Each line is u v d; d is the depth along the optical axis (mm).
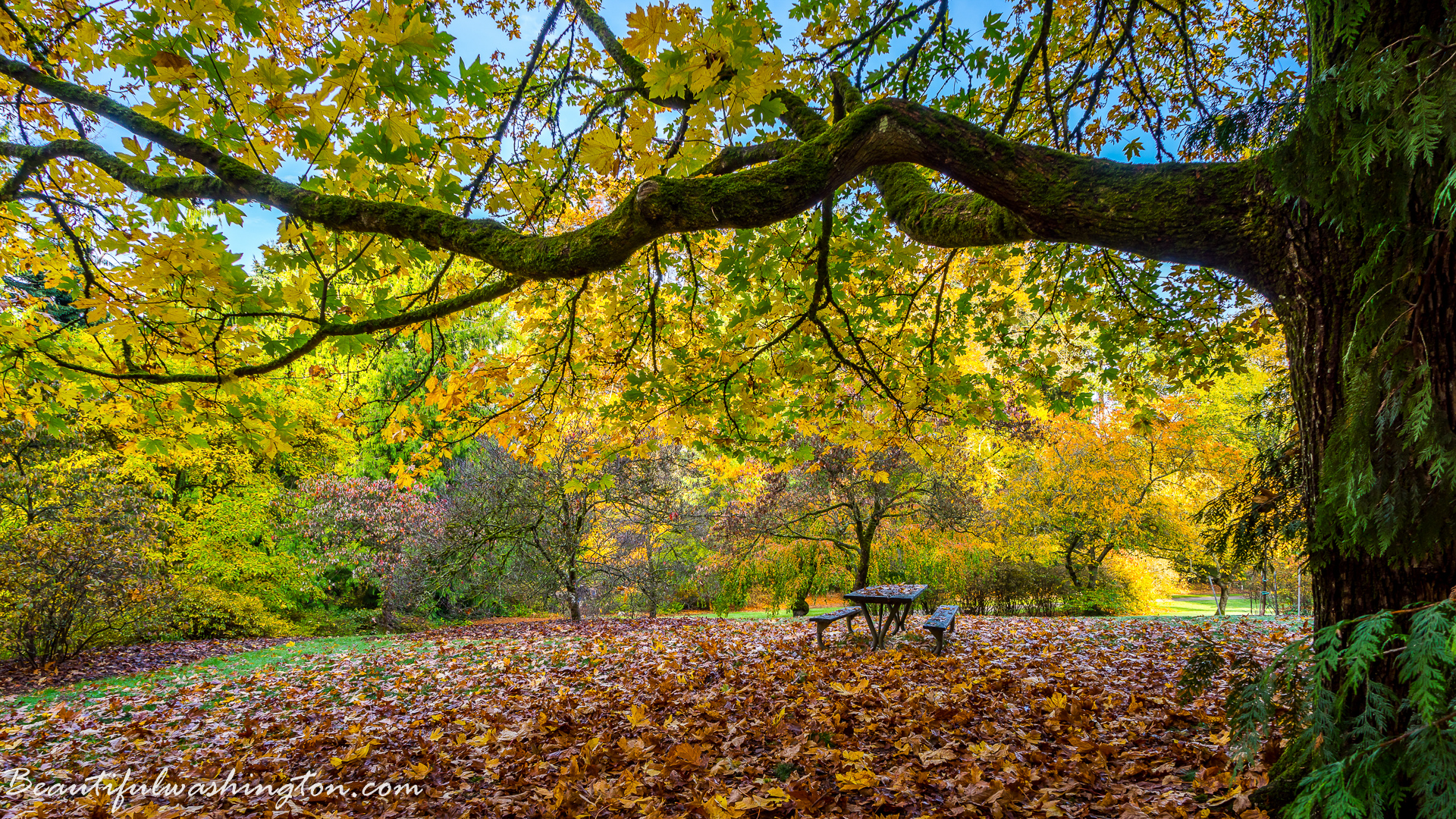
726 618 13188
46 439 10211
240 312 2512
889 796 3010
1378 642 1235
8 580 8891
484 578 13703
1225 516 5863
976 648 7242
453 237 1980
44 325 2580
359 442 14219
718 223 1803
